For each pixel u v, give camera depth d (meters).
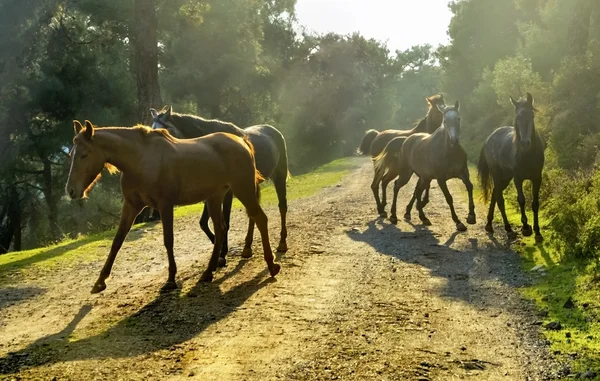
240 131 9.15
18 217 28.05
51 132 25.88
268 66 41.12
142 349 5.18
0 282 8.02
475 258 8.73
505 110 27.53
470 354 5.04
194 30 31.28
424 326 5.77
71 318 6.19
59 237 23.89
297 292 6.98
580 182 10.61
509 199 13.48
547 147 16.16
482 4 37.50
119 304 6.62
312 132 55.25
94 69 26.31
